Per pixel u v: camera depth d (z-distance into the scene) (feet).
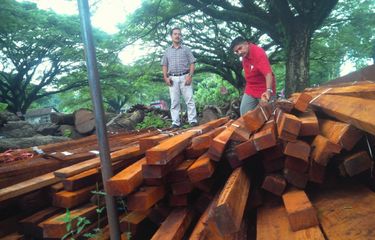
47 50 71.41
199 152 9.68
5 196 8.46
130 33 54.39
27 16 58.65
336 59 68.03
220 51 64.59
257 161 9.18
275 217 7.56
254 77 17.61
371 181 8.14
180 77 23.13
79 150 13.74
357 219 6.40
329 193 7.95
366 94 8.70
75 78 83.35
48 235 7.98
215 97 56.59
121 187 7.22
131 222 8.36
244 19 45.24
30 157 13.46
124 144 15.98
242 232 7.57
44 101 110.73
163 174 7.75
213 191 8.84
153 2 50.67
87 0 7.28
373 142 7.73
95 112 7.50
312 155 7.93
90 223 8.67
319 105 10.16
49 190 9.55
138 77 66.64
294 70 40.88
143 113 37.65
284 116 8.22
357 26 58.95
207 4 44.60
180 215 8.26
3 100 84.84
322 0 38.88
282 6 39.04
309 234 6.28
